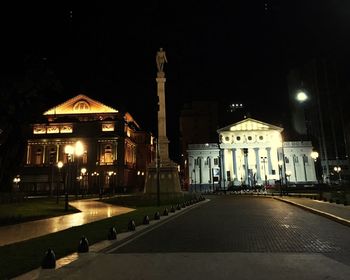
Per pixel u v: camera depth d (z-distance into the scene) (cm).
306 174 10262
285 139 12094
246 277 705
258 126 10788
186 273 746
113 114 9494
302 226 1509
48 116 9644
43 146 9212
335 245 1047
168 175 4156
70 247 1047
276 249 995
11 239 1311
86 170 8925
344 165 10000
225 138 10819
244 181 10119
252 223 1650
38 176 8850
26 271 770
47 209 2984
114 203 3825
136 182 10319
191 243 1123
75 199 5222
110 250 1031
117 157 8988
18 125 3375
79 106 9638
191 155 10825
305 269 758
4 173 3878
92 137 9112
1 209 2980
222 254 933
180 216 2108
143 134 11006
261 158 10012
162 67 4512
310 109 11025
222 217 1989
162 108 4381
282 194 5128
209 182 10519
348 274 717
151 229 1494
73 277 732
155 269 788
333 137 10250
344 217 1694
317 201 3206
